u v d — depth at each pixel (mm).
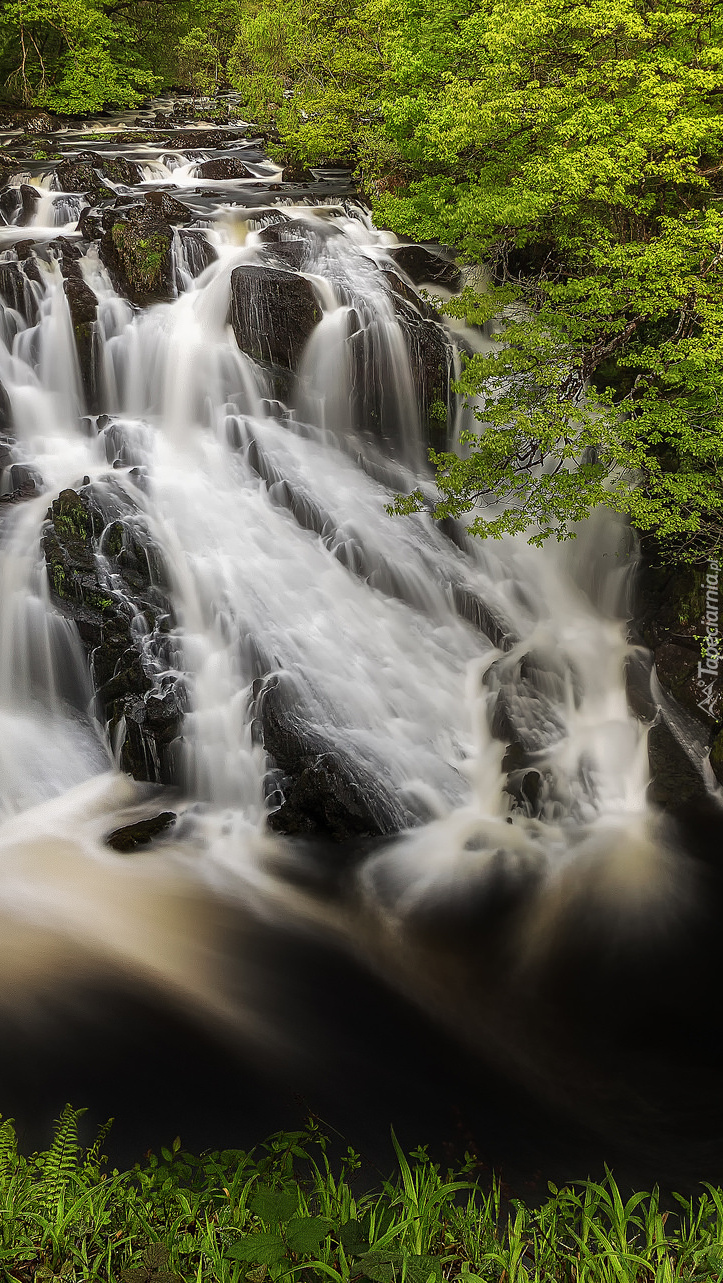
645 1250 5586
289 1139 8266
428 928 11625
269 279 17156
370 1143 8562
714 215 14008
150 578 14523
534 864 12789
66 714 13789
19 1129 8375
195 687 13820
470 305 15781
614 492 14727
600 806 13945
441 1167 8367
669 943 11617
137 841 12336
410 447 18234
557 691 15336
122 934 10883
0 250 18734
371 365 17656
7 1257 5242
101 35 37312
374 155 23609
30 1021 9539
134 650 13648
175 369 17328
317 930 11383
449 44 18609
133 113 37812
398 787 13422
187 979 10383
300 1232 4938
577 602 17109
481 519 14711
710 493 13891
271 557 15391
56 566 13883
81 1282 5121
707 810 13953
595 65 14805
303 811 12984
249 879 12078
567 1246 5703
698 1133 8945
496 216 14914
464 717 14742
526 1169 8414
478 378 14594
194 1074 9148
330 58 25828
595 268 16891
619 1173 8398
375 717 14117
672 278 13938
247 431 16859
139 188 24250
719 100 15914
